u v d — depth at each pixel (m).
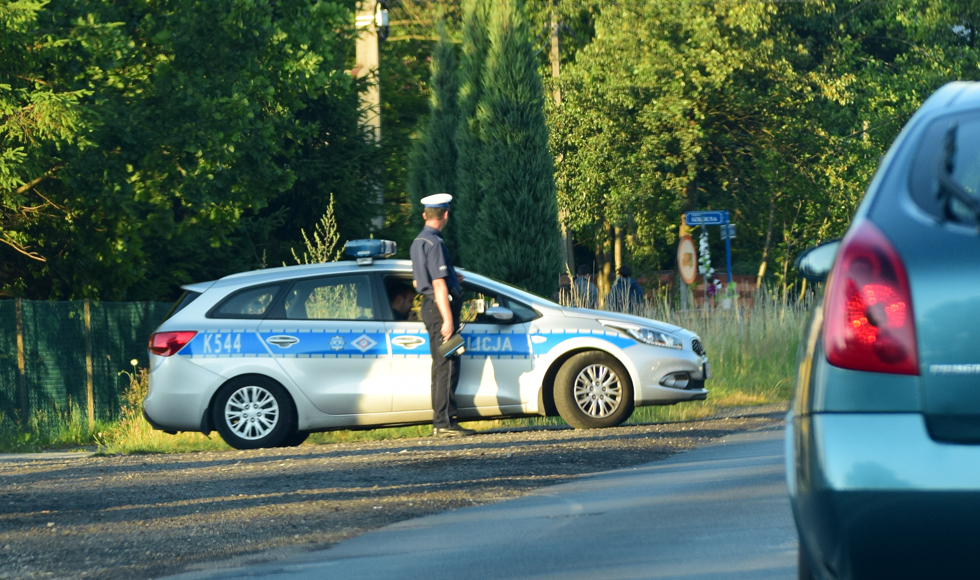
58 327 51.28
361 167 83.19
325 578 15.41
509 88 56.66
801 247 119.62
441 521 19.09
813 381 9.77
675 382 32.91
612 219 106.88
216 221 66.06
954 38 138.38
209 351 31.92
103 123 52.25
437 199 31.61
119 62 55.97
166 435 36.53
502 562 16.16
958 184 9.76
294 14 67.94
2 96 47.34
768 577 14.70
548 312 32.91
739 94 104.81
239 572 15.75
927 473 9.07
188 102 58.81
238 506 20.64
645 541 17.22
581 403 32.50
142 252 64.88
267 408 32.00
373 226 83.88
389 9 121.44
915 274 9.44
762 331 50.12
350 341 32.19
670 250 135.88
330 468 25.05
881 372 9.38
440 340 31.09
